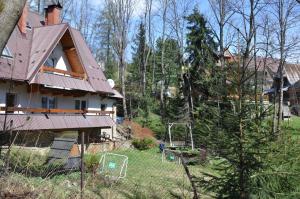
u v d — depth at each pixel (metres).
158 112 48.72
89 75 27.34
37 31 25.41
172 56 48.84
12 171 6.62
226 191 6.61
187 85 37.56
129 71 60.44
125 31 44.34
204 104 7.43
